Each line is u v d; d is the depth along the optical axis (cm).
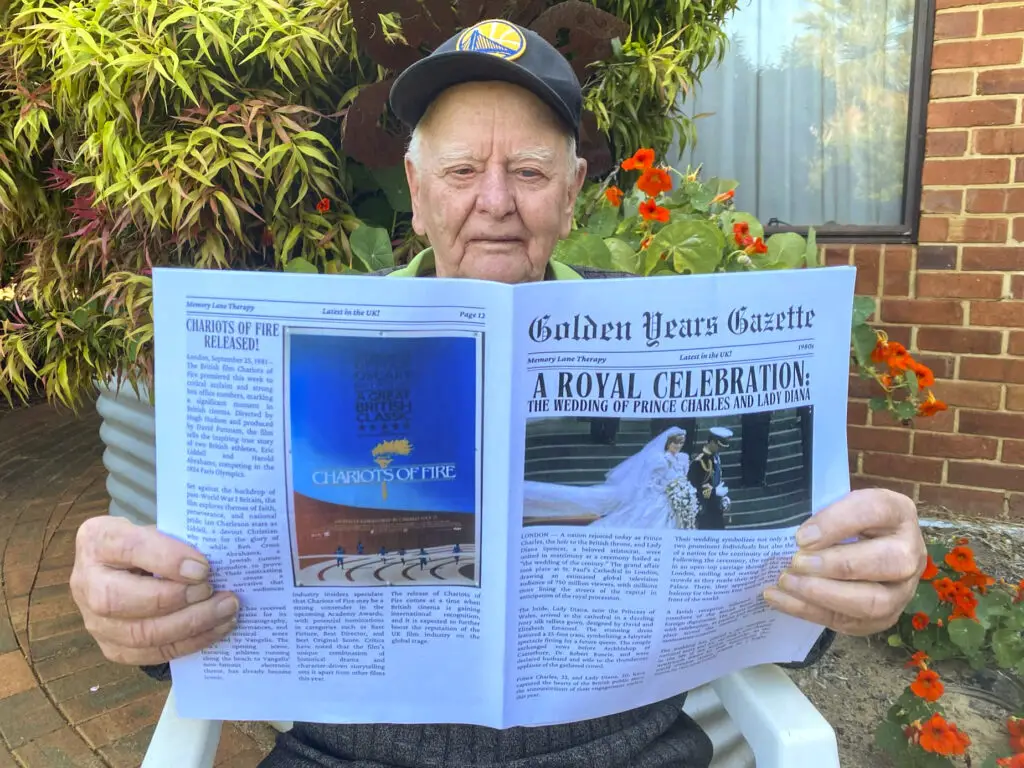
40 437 354
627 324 71
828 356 75
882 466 243
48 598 217
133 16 156
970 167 219
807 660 84
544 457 73
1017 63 209
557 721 79
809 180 261
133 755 158
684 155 272
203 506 71
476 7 163
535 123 95
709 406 74
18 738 162
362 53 176
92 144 157
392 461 72
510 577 74
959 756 145
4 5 184
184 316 69
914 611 162
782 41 255
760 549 76
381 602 75
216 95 166
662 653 79
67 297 196
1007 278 219
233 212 154
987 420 228
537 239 99
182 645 73
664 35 209
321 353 70
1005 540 220
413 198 107
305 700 77
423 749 86
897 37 241
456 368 71
